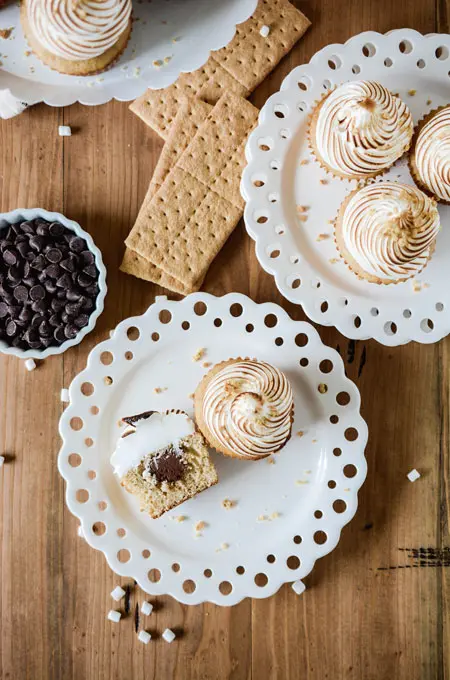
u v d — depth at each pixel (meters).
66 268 0.68
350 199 0.67
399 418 0.73
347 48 0.68
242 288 0.72
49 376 0.71
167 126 0.71
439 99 0.69
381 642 0.72
